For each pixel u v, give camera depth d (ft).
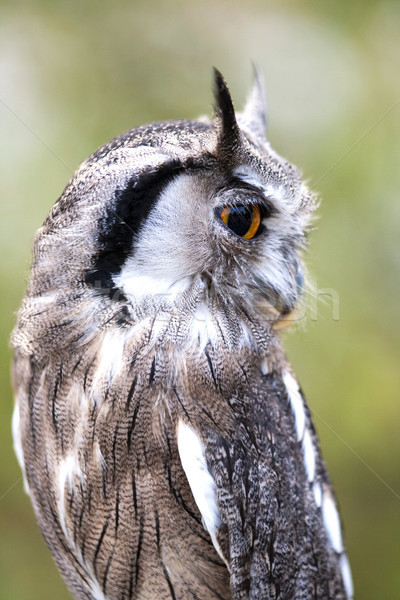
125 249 6.25
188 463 6.25
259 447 6.32
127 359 6.26
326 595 6.43
